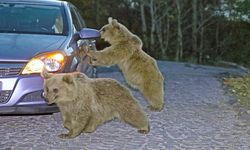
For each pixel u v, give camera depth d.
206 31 40.22
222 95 12.16
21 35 8.49
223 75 17.23
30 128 8.04
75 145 7.16
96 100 7.17
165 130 8.20
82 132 7.42
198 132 8.18
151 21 37.09
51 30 8.97
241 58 37.66
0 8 9.45
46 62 7.64
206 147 7.30
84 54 8.48
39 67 7.55
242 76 17.00
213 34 40.31
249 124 8.90
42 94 7.51
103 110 7.23
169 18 37.84
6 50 7.63
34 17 9.26
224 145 7.45
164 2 37.06
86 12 38.91
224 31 39.94
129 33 8.57
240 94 12.44
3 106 7.34
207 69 20.30
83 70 8.52
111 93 7.30
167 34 37.75
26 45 7.93
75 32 9.03
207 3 38.81
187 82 14.41
